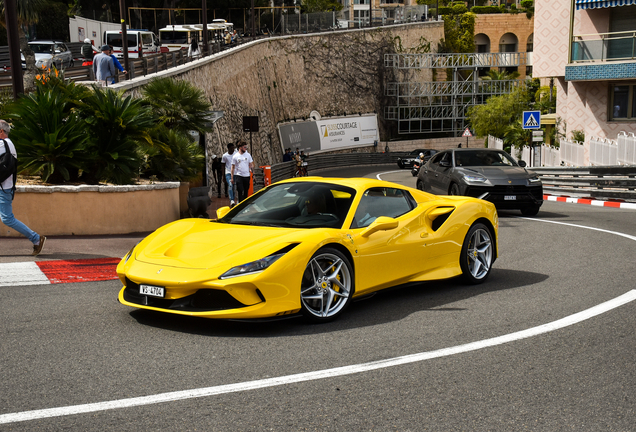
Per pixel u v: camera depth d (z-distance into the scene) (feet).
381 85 210.38
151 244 18.19
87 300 19.65
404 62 214.07
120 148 36.19
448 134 223.92
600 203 57.47
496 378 13.24
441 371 13.62
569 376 13.43
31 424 10.62
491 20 255.09
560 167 66.95
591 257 28.86
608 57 77.71
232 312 15.57
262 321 15.98
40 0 89.20
